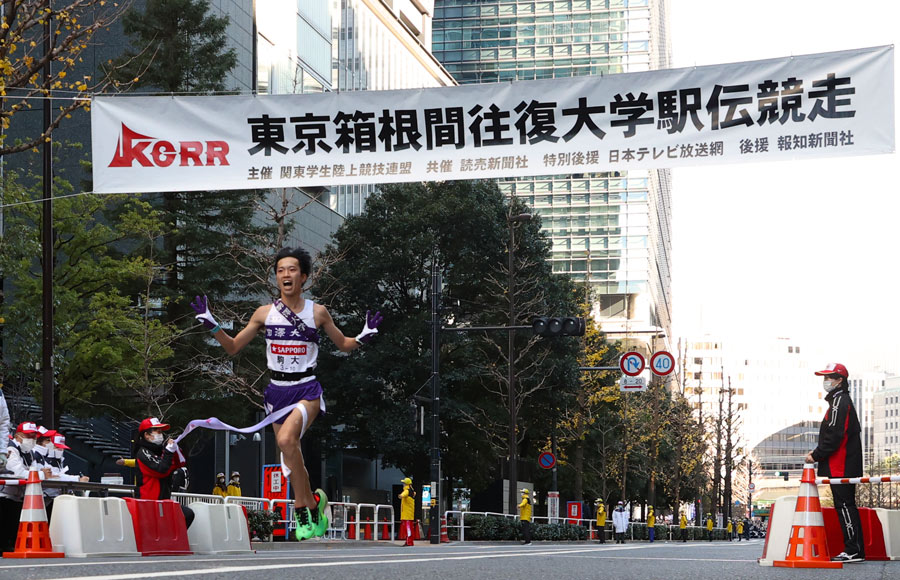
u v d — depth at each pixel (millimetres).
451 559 8969
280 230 30188
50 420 21125
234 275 31578
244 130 14000
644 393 63250
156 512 12031
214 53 32562
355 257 42156
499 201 42750
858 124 12914
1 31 16594
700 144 13258
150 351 28281
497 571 6723
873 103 12883
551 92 13523
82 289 29484
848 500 10117
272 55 49156
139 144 14125
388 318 41312
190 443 31688
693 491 81938
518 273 42531
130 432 37562
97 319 27656
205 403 31062
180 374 30984
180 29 31984
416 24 77812
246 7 46375
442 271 41562
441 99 13695
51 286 21438
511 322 38219
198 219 31484
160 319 31844
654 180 113000
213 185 14023
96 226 29375
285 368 6684
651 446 62875
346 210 55969
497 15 108875
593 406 49531
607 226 103812
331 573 6031
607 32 107062
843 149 12930
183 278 31672
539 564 7906
